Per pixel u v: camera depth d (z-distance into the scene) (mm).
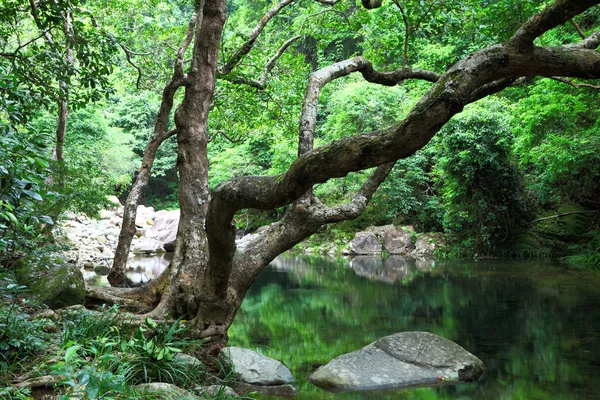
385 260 16203
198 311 4660
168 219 20969
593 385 4836
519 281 11203
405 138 2443
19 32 7582
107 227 19406
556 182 15938
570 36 11359
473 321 7539
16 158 3061
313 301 9320
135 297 5359
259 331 7020
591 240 15250
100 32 6012
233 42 8219
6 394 2807
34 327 3670
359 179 19141
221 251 3902
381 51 6707
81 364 3264
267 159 22828
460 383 4930
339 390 4711
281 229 4602
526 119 11852
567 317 7691
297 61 9477
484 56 2570
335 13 8914
